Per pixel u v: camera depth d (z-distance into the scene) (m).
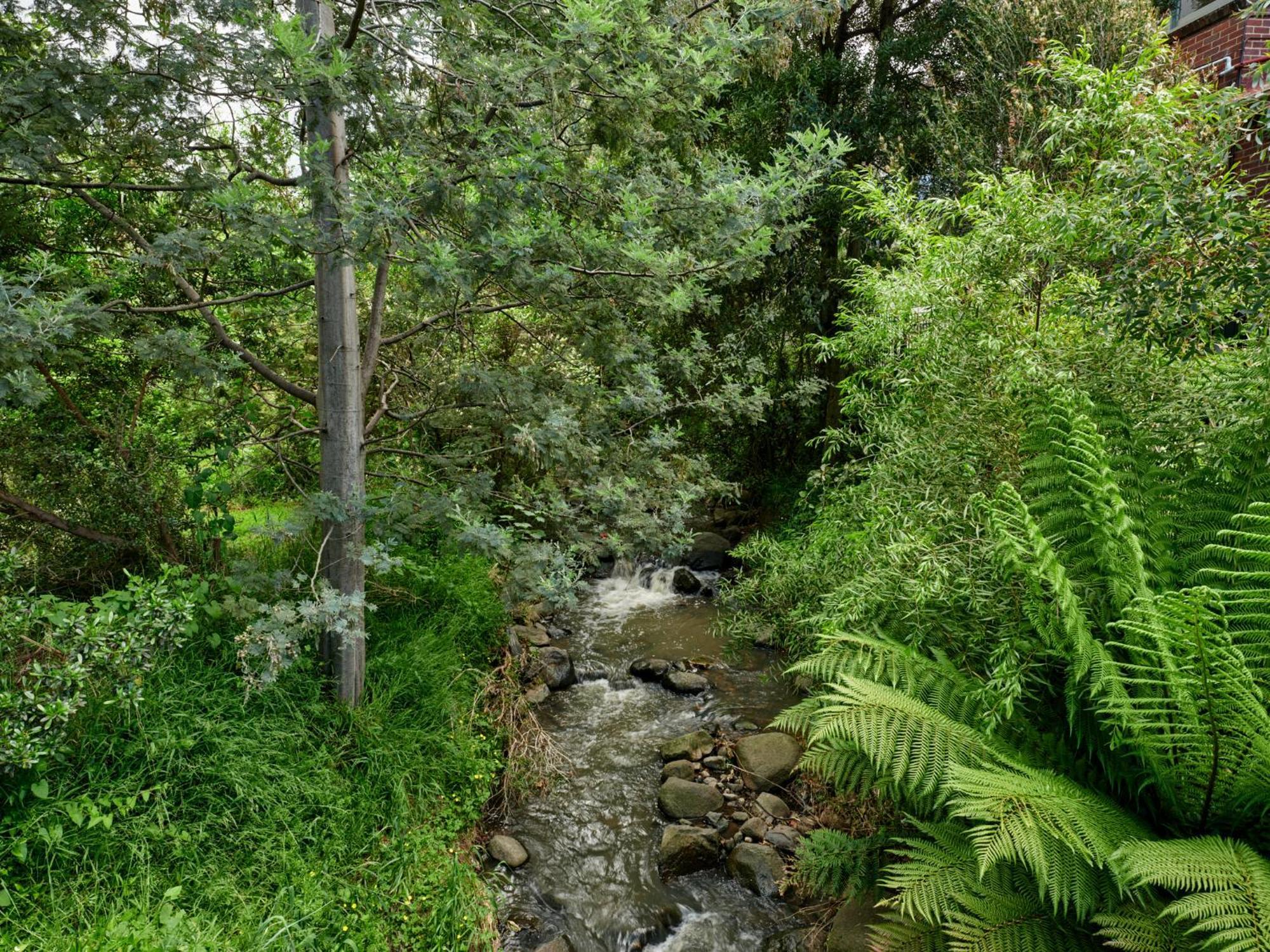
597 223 3.27
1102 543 2.35
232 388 3.72
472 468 3.57
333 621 2.83
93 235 3.40
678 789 3.61
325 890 2.52
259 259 2.65
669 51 2.97
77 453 3.36
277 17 2.10
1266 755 1.83
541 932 2.89
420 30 2.67
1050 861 1.89
